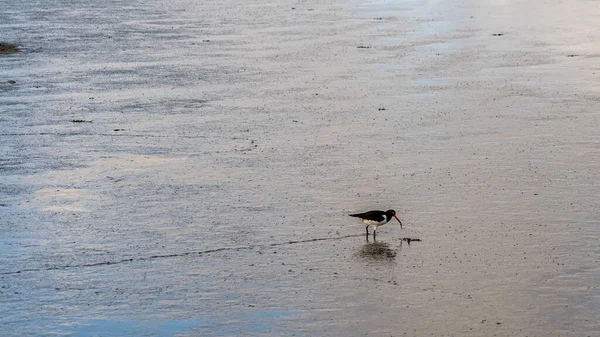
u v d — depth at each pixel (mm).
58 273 20047
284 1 76625
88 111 35969
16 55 49844
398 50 49531
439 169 27188
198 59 47969
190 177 26953
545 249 20891
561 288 18828
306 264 20312
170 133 32250
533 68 43594
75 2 76750
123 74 43938
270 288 19078
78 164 28625
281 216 23406
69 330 17391
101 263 20562
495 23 60500
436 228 22359
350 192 25203
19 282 19562
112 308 18297
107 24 62438
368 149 29578
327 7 71938
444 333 16984
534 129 31859
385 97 37562
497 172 26828
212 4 74750
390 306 18141
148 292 19000
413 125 32688
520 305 18094
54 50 51438
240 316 17828
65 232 22578
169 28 60281
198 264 20406
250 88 40031
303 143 30469
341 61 46438
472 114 34281
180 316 17891
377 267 20031
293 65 45625
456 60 46125
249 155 29172
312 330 17188
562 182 25797
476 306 18078
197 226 22797
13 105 37219
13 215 23875
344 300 18453
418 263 20234
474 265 20062
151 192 25625
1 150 30391
